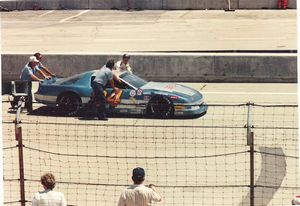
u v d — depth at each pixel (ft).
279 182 57.36
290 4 215.31
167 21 190.80
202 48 138.31
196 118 80.89
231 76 106.93
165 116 81.05
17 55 110.73
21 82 86.07
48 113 84.89
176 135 72.54
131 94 81.30
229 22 185.37
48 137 72.49
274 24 179.11
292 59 104.99
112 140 71.00
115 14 212.43
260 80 106.32
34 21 200.44
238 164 61.98
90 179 58.65
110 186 56.90
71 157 64.95
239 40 150.51
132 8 223.10
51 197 42.34
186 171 60.34
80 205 52.54
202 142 69.51
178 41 151.02
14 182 57.62
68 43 153.07
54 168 61.62
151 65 108.27
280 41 147.23
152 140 70.74
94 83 80.48
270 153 65.00
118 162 63.21
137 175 42.34
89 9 227.61
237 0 216.54
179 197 54.19
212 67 107.04
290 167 61.11
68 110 83.61
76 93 83.20
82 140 71.05
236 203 52.85
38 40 159.63
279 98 93.20
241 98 93.76
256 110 85.15
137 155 65.26
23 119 81.25
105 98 81.35
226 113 83.66
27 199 53.83
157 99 80.79
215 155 60.54
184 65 107.65
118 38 159.33
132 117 82.02
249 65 106.11
